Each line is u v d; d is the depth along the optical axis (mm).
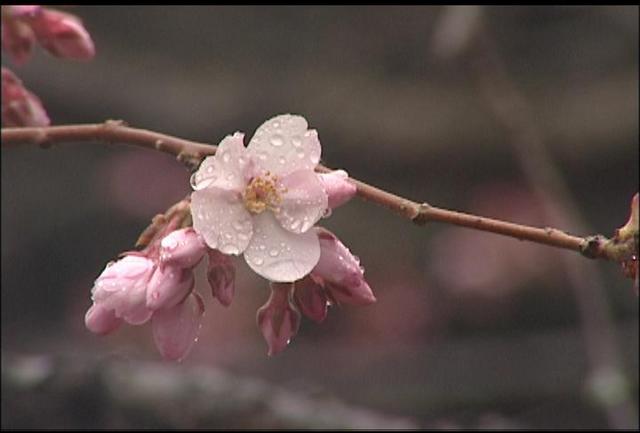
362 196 4406
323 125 12820
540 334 10953
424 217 4371
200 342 11773
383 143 12742
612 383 7816
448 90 13047
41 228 12977
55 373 7234
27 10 5773
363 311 12211
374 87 13234
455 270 12336
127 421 7234
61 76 12617
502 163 12648
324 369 10047
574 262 8484
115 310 4223
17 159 13156
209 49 13688
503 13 12938
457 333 12219
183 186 13352
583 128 12250
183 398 7172
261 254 4160
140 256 4332
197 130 12773
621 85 12586
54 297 12797
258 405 7215
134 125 12734
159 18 13727
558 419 9516
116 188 13258
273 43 13812
